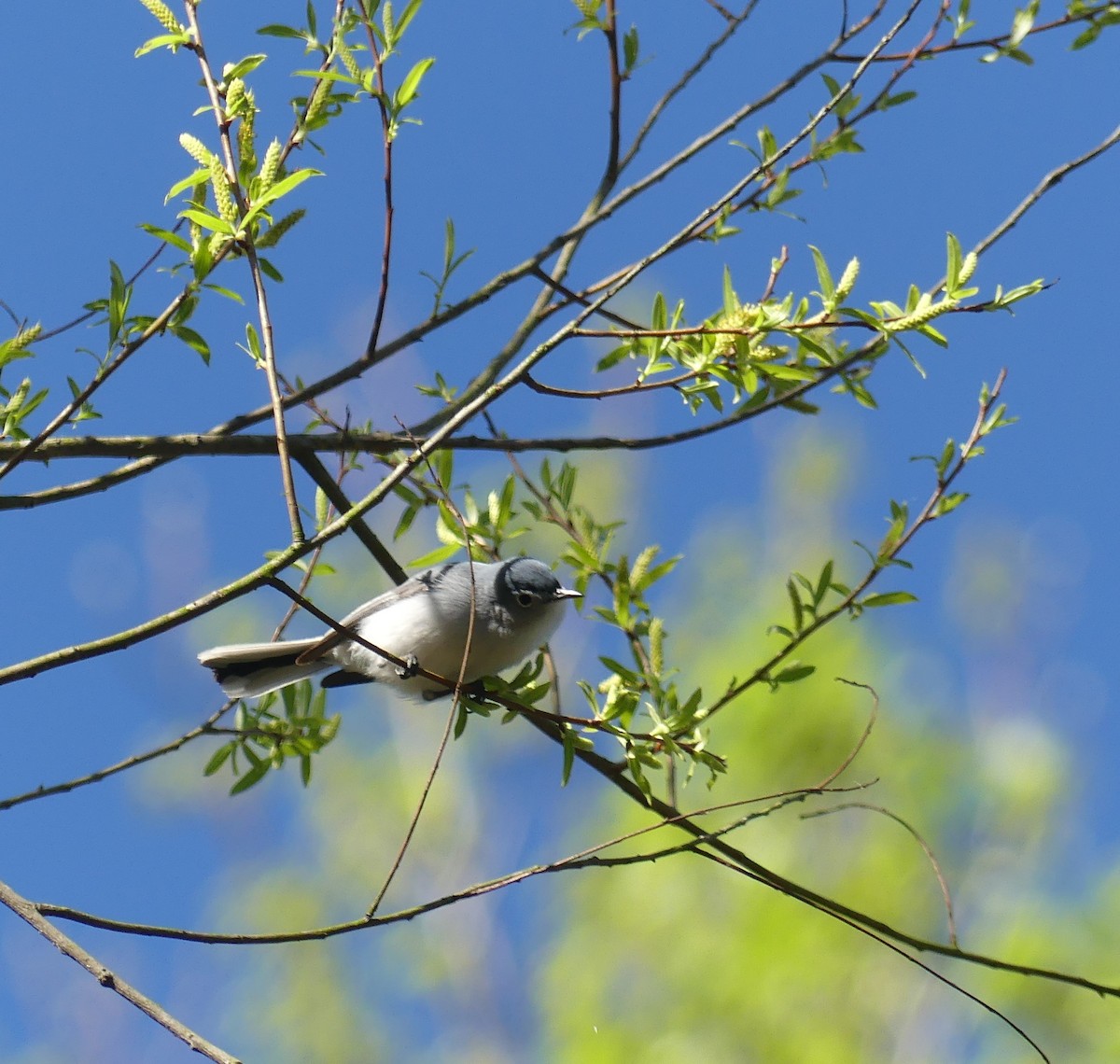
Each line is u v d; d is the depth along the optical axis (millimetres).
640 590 6934
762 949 13664
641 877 14578
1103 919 13531
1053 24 7734
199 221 5535
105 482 6773
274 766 7586
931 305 6062
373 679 8648
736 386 6262
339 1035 16250
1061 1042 13070
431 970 16719
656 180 7027
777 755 14461
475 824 17453
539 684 6934
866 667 14742
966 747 14875
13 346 6020
